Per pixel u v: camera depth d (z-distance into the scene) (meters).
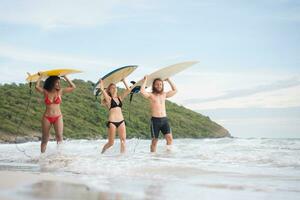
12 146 17.14
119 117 11.63
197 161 8.49
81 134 40.69
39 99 44.62
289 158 8.97
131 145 14.74
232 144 13.68
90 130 42.25
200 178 6.03
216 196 4.48
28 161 9.30
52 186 4.55
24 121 37.62
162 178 6.01
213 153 10.29
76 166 7.65
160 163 7.99
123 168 7.23
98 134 41.81
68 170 7.16
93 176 6.15
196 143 14.70
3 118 37.00
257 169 7.21
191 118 56.34
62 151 11.24
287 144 13.44
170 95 12.34
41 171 7.05
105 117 45.94
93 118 45.28
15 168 7.73
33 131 36.25
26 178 5.14
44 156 10.15
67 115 44.03
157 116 11.70
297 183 5.53
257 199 4.37
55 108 11.25
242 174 6.47
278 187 5.19
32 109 41.53
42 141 11.22
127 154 10.38
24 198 3.76
